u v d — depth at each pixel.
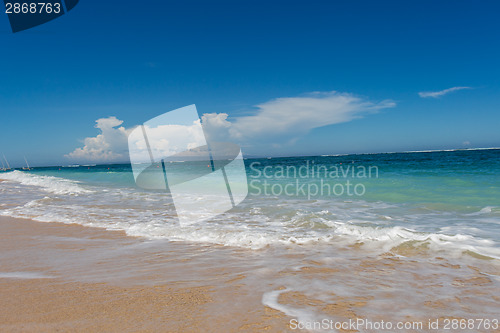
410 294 2.67
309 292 2.73
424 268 3.31
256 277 3.13
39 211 7.79
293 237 4.71
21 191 13.40
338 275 3.15
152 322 2.18
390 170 17.78
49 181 19.33
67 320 2.21
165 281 3.05
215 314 2.31
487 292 2.69
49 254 4.14
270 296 2.65
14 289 2.87
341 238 4.59
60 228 5.86
